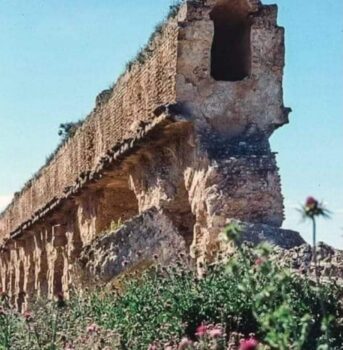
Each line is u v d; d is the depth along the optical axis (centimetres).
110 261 2525
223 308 1747
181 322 1741
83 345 1642
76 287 2611
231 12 2633
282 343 1088
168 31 2612
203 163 2467
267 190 2409
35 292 4800
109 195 3459
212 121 2538
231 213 2383
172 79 2550
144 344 1669
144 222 2577
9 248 5734
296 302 1681
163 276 2058
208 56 2547
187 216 2694
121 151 2941
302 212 1088
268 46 2597
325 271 1934
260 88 2577
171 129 2600
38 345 1680
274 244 2217
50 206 4188
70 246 4050
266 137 2548
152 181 2842
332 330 1641
